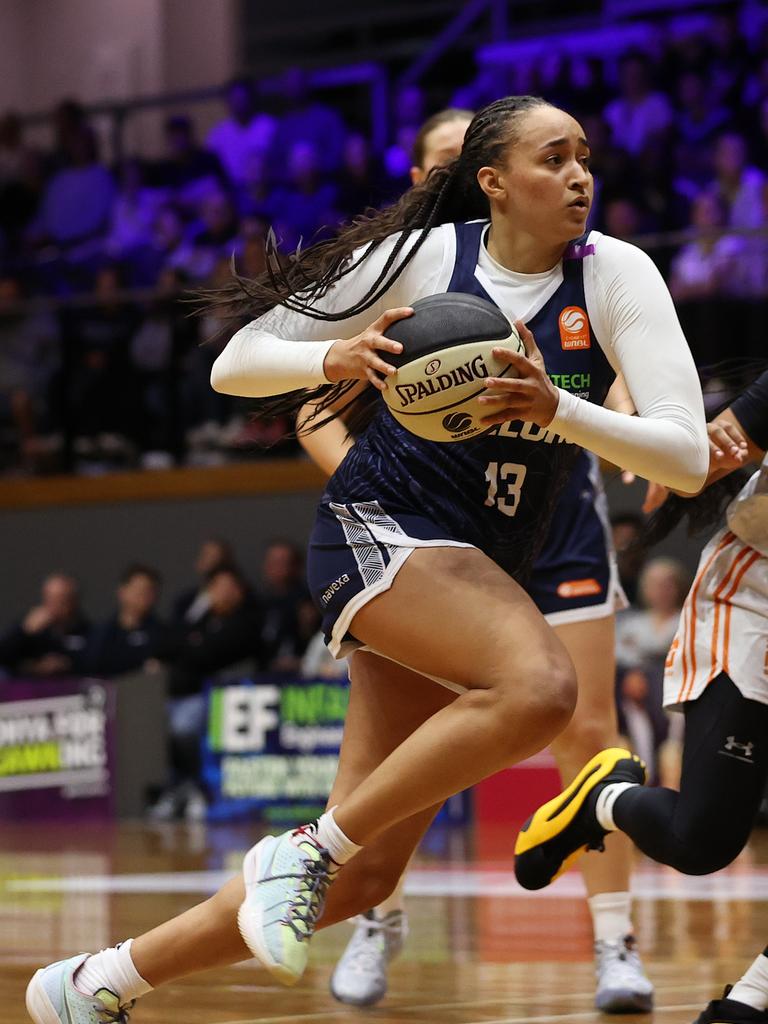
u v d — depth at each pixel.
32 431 19.33
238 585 15.52
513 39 21.28
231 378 4.27
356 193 18.31
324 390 4.50
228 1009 5.13
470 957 6.40
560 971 6.02
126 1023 4.15
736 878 9.60
